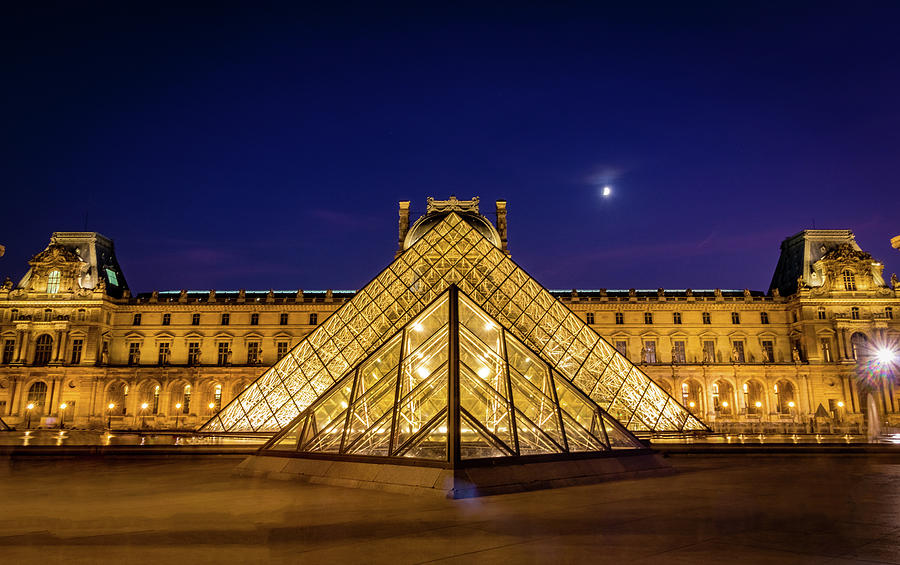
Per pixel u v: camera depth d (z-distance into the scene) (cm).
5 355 12350
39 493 2408
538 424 2939
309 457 2875
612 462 2877
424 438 2481
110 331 12988
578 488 2475
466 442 2519
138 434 8950
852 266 12812
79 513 1884
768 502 2102
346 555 1322
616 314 13375
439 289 5188
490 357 3133
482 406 2733
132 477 3056
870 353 12450
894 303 12650
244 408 4981
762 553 1332
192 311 13212
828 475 3133
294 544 1430
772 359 13200
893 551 1351
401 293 5222
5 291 12450
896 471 3375
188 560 1273
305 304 13250
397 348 3250
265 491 2411
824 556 1305
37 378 12062
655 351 13250
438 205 13338
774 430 11188
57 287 12619
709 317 13375
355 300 5394
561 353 4834
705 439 6900
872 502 2112
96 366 12131
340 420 2952
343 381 3272
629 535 1530
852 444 5178
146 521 1738
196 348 13100
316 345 5091
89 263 13362
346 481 2566
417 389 2739
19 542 1452
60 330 12269
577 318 5188
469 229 5794
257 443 4969
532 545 1417
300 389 4819
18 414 11912
